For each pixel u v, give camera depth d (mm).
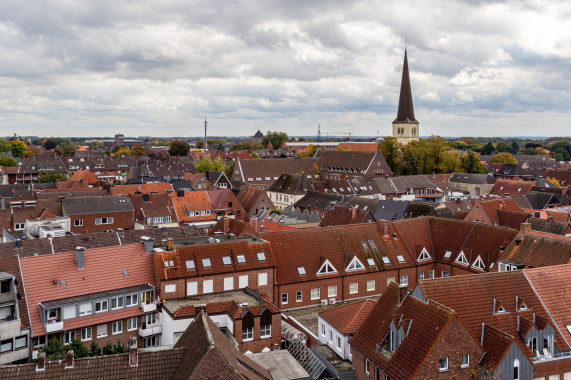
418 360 36531
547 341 41344
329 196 136750
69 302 49688
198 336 35344
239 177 194125
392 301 43312
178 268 56125
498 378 36812
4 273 48188
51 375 32344
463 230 71688
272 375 42594
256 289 60125
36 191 121375
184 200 119125
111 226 104125
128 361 33875
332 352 50500
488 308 41531
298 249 65188
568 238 56875
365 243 69250
